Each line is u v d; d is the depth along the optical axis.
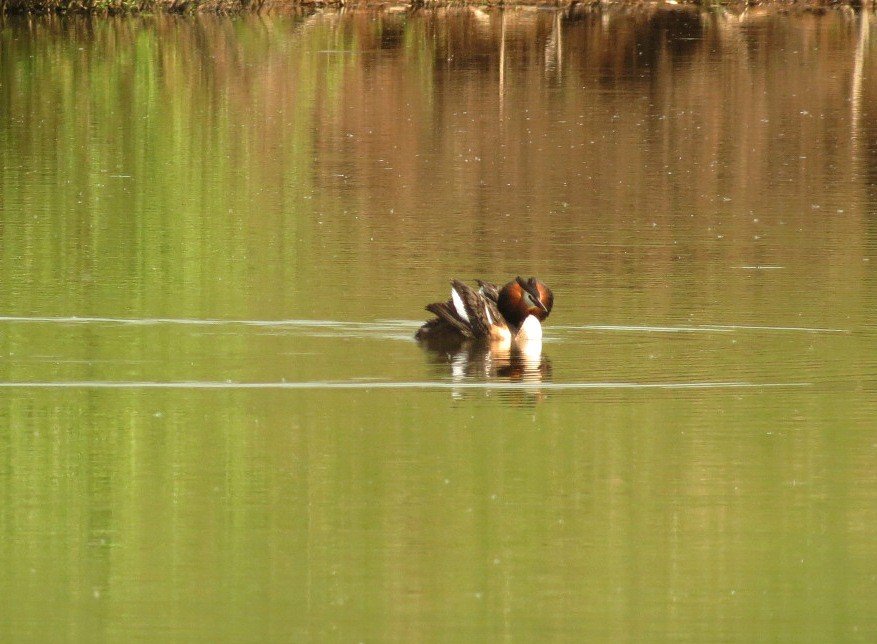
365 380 18.50
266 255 26.08
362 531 13.66
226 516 14.02
